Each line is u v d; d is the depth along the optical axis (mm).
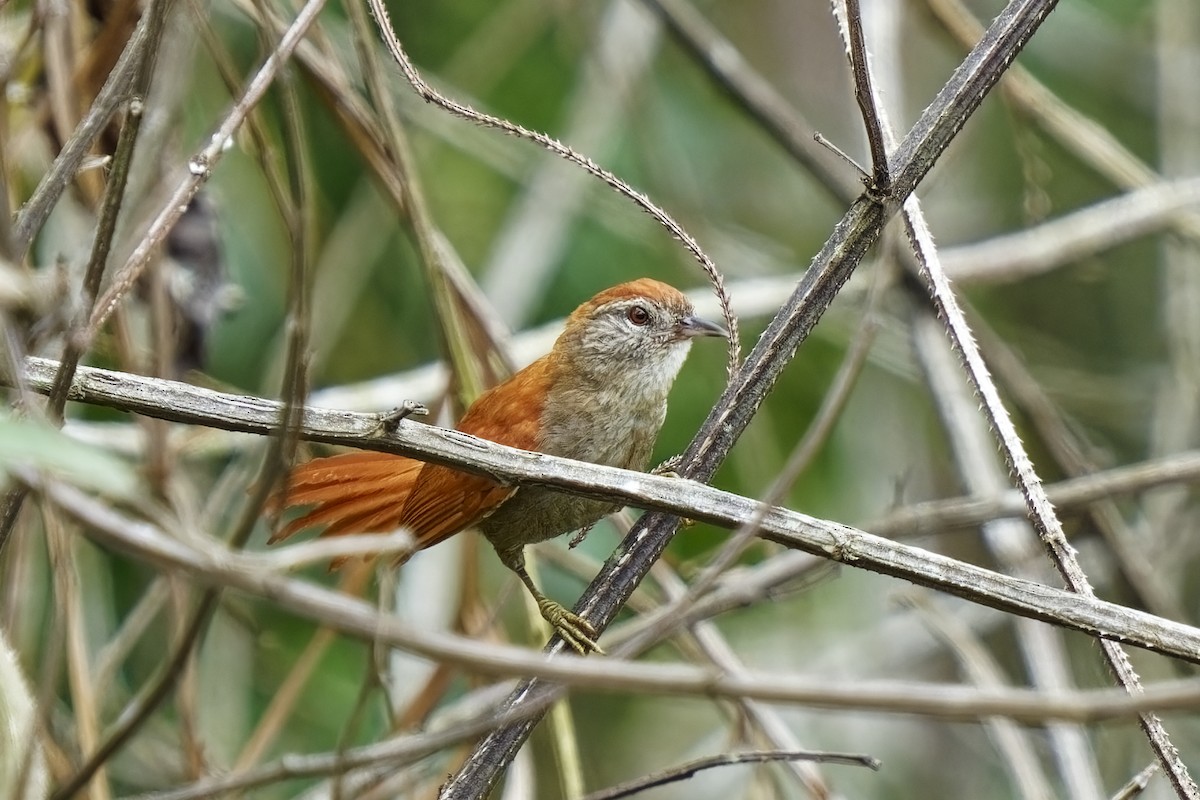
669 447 12562
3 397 6223
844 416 13805
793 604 13453
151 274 8516
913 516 9695
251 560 4555
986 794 13109
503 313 12156
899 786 13000
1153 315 15125
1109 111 15578
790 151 12109
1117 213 12195
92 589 10227
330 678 11234
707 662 9000
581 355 8703
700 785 12445
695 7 15391
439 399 9406
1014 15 6965
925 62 15117
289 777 5699
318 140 12172
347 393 10742
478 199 13805
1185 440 12750
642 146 13141
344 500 8562
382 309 12727
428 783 8961
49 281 5402
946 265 11938
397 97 12227
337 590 9336
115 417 11977
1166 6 14250
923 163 6840
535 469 6152
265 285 11727
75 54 8648
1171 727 12039
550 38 14117
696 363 12789
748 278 13742
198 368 9625
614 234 13547
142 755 10180
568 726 8359
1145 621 6008
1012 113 11617
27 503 7914
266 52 7301
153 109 8641
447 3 13703
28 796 5465
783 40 15781
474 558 9398
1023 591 6066
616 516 9641
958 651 9711
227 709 10461
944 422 11055
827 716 13086
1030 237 12211
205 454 10117
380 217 12117
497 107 13531
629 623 9969
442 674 9117
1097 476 10109
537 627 8883
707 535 12734
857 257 6805
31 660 9289
